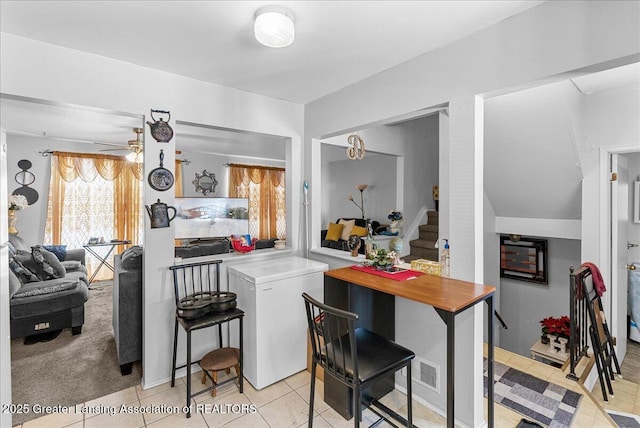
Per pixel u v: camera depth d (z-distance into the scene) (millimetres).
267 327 2260
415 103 2092
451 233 1912
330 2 1504
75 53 1980
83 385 2328
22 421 1940
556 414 2002
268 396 2184
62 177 5082
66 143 5215
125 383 2355
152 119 2266
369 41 1880
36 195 4992
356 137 2924
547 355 2873
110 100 2102
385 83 2279
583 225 2785
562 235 3299
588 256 2777
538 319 3795
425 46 1941
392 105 2238
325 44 1918
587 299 2396
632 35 1280
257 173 7289
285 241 3170
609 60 1336
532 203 3293
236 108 2652
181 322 2092
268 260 2854
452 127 1887
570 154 2619
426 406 2111
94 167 5363
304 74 2363
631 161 3523
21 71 1821
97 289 4871
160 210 2305
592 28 1377
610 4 1332
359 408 1425
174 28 1744
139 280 2475
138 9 1567
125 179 5598
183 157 6281
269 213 7496
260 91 2711
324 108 2836
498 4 1525
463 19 1650
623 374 2869
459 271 1886
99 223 5395
